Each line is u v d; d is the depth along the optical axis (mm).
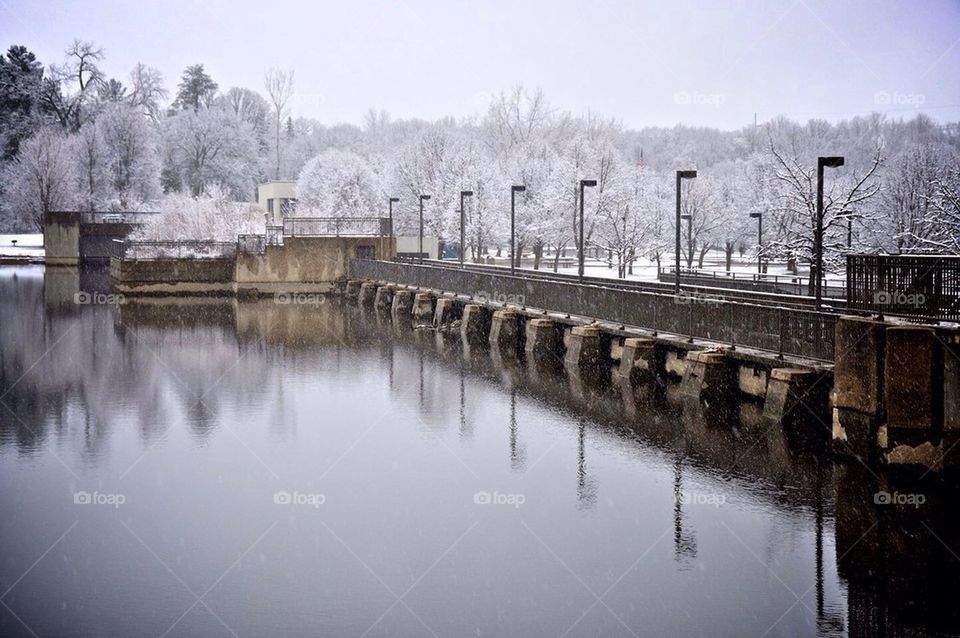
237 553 17781
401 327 49094
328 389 32125
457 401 29562
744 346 25594
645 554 17000
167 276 66312
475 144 92562
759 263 58062
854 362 20328
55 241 89875
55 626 15094
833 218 44844
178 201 86250
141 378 34656
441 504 20000
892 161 57844
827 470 20984
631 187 75375
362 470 22547
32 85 113812
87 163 105188
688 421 25609
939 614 14578
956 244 42156
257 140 136125
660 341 29047
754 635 14109
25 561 17609
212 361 38438
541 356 36656
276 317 54031
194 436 26078
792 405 22828
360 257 69000
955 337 18906
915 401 19328
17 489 21672
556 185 74875
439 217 83562
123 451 24688
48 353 40625
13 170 106562
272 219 93125
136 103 128000
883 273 20703
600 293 33625
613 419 26312
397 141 136875
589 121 114375
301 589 16219
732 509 18906
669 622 14578
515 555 17234
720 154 132000
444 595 15781
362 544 18047
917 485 19438
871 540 17156
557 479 21234
